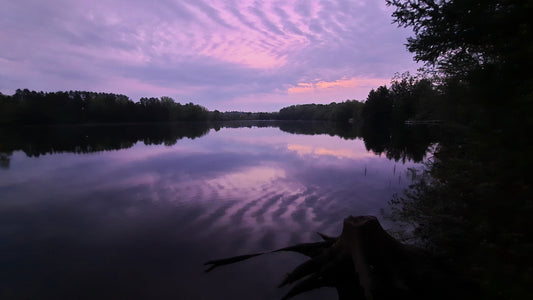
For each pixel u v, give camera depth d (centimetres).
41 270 572
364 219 545
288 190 1148
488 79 400
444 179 686
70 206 999
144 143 3459
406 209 845
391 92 9025
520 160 358
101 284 518
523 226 370
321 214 858
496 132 391
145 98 15688
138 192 1167
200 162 1917
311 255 620
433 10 537
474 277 437
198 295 483
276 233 731
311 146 2867
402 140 3061
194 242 690
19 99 10994
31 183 1368
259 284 517
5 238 730
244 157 2127
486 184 404
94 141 3822
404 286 480
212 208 941
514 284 349
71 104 11625
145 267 579
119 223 828
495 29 439
